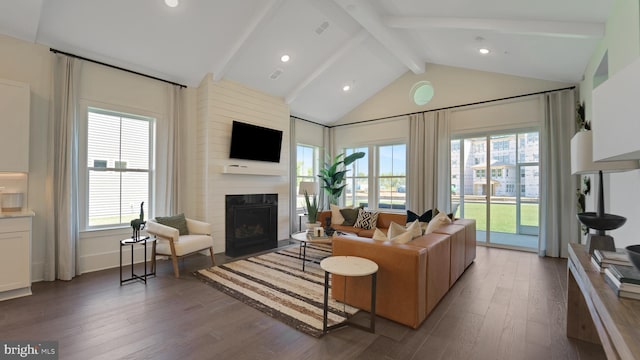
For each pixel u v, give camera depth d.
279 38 4.19
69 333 2.18
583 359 1.89
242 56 4.36
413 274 2.24
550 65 4.06
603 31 2.88
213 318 2.43
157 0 3.20
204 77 4.59
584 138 1.84
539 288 3.14
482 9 3.17
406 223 4.87
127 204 4.09
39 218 3.30
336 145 7.35
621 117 1.04
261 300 2.79
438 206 5.48
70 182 3.42
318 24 4.09
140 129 4.24
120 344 2.04
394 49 4.63
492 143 5.27
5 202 3.01
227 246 4.77
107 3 3.10
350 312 2.54
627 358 0.84
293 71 5.02
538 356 1.92
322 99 6.26
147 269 3.79
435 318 2.45
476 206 5.44
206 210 4.52
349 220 5.55
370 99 6.72
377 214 5.40
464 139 5.55
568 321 2.16
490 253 4.72
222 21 3.65
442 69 5.65
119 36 3.51
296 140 6.57
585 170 1.83
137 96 4.12
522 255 4.59
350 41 4.49
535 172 4.89
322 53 4.72
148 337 2.13
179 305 2.68
